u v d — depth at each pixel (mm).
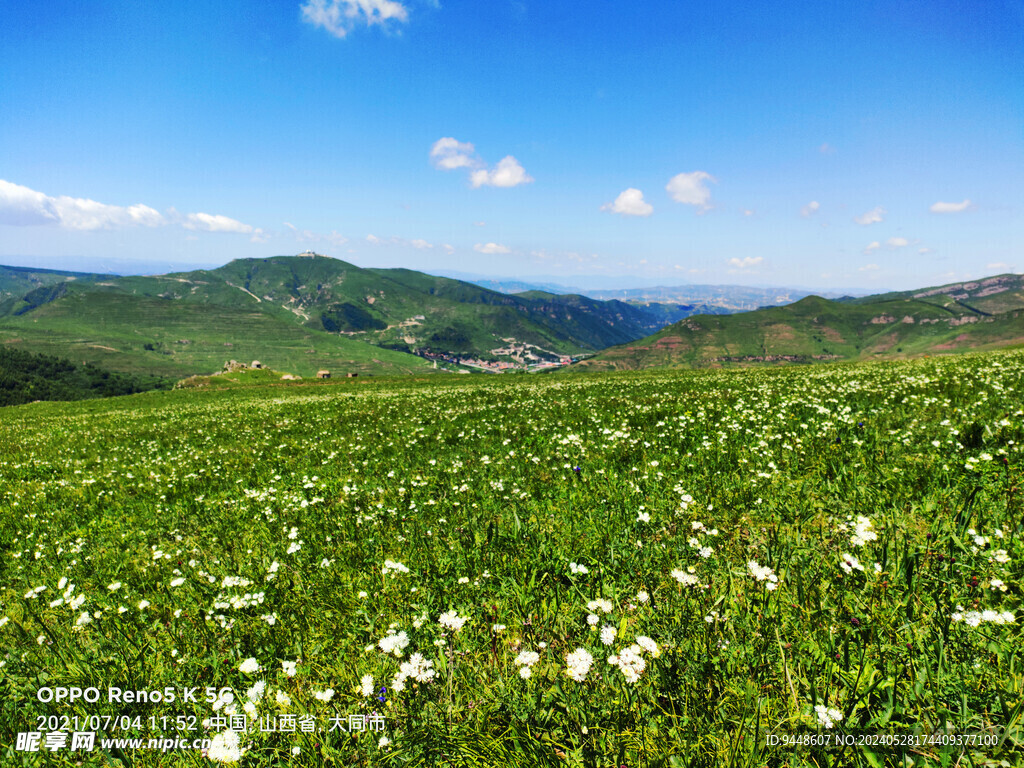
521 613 4160
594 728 2807
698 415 11648
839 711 2719
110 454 16438
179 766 3150
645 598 3785
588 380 32781
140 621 4883
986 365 16219
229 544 6902
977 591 3576
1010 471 5270
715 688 2988
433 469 9734
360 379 79062
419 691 3244
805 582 3953
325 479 10055
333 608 4707
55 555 7395
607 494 6742
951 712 2584
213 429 19594
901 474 5910
